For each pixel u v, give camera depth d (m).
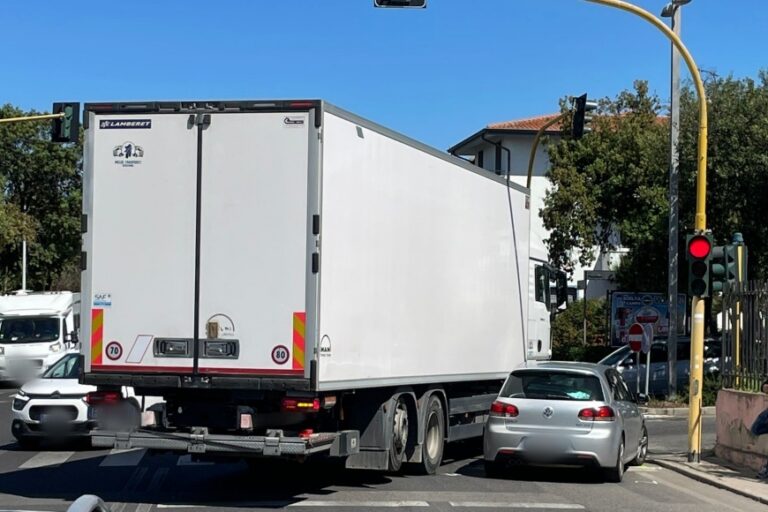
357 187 10.25
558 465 12.59
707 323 30.00
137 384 9.80
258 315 9.59
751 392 13.64
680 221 24.69
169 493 10.74
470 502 10.39
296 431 9.88
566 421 11.95
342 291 9.93
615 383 13.16
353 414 10.91
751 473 12.92
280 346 9.52
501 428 12.19
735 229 24.00
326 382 9.59
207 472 12.50
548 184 50.25
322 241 9.55
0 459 13.76
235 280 9.67
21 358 28.02
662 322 28.48
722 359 14.90
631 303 29.50
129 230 9.95
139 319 9.88
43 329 28.72
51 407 14.47
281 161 9.62
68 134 21.30
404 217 11.38
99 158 10.04
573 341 38.34
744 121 23.14
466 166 13.36
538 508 10.17
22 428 14.55
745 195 23.52
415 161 11.70
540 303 17.39
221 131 9.77
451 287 12.80
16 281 55.78
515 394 12.37
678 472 13.41
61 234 56.25
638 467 13.95
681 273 28.84
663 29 13.92
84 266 10.01
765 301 13.44
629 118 34.78
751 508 10.63
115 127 10.02
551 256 33.84
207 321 9.71
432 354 12.16
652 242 30.58
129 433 9.90
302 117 9.60
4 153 54.12
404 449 11.70
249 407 9.72
